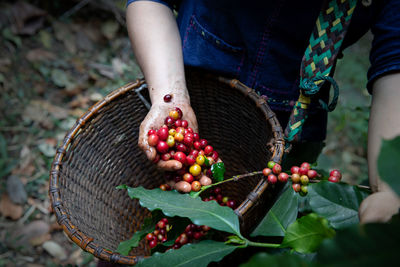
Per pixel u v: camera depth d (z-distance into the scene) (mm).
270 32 1288
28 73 2902
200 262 848
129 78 3109
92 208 1406
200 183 1304
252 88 1441
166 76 1352
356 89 3092
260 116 1363
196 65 1425
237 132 1614
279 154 1164
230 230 917
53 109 2777
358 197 895
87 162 1451
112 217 1513
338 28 1178
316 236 792
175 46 1391
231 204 1549
